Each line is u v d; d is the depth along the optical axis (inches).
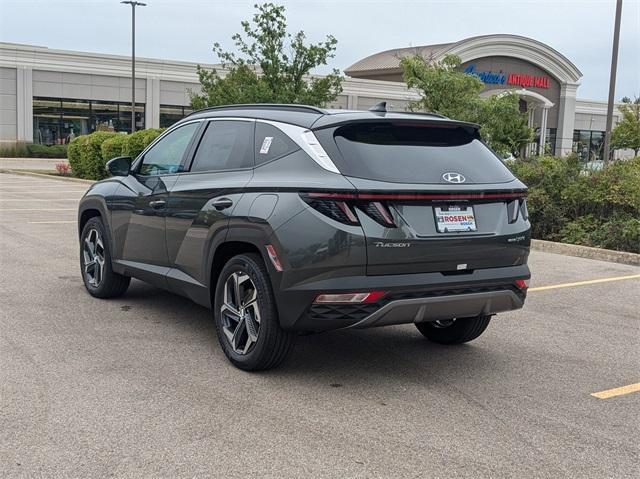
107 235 279.3
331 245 183.0
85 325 252.5
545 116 2373.3
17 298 288.7
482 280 199.3
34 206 663.8
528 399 195.9
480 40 2144.4
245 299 208.2
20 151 1807.3
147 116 1978.3
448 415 181.8
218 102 914.1
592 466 155.8
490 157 215.9
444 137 212.7
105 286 284.7
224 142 232.1
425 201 191.3
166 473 145.8
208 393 190.7
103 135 1069.8
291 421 173.9
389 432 169.6
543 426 177.2
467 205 199.2
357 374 211.2
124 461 150.5
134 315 267.7
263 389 195.3
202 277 225.5
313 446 160.4
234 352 210.4
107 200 278.4
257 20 933.2
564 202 514.0
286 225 190.1
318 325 188.5
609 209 496.1
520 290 210.7
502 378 212.8
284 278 189.8
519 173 548.1
